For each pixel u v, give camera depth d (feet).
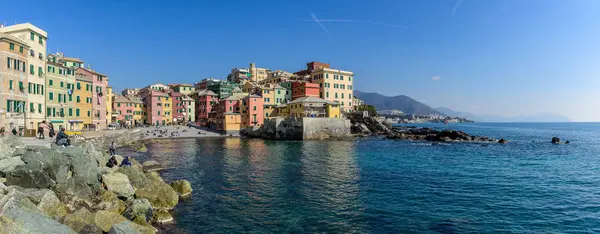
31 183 67.31
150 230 59.21
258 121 359.87
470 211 78.23
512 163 156.35
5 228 39.58
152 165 131.85
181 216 73.10
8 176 68.44
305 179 114.21
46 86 202.69
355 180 112.78
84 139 150.00
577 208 81.51
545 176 122.52
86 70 269.85
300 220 71.61
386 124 426.10
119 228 50.83
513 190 99.25
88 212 57.21
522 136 417.69
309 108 326.03
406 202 85.35
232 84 499.10
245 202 84.84
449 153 195.93
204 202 84.33
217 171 129.70
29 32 180.65
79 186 71.67
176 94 449.06
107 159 115.75
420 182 109.81
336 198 89.25
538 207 81.97
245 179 113.91
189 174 123.13
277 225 68.59
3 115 156.46
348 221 71.26
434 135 307.37
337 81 399.03
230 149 213.25
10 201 47.55
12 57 163.32
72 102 237.04
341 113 372.38
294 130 300.40
